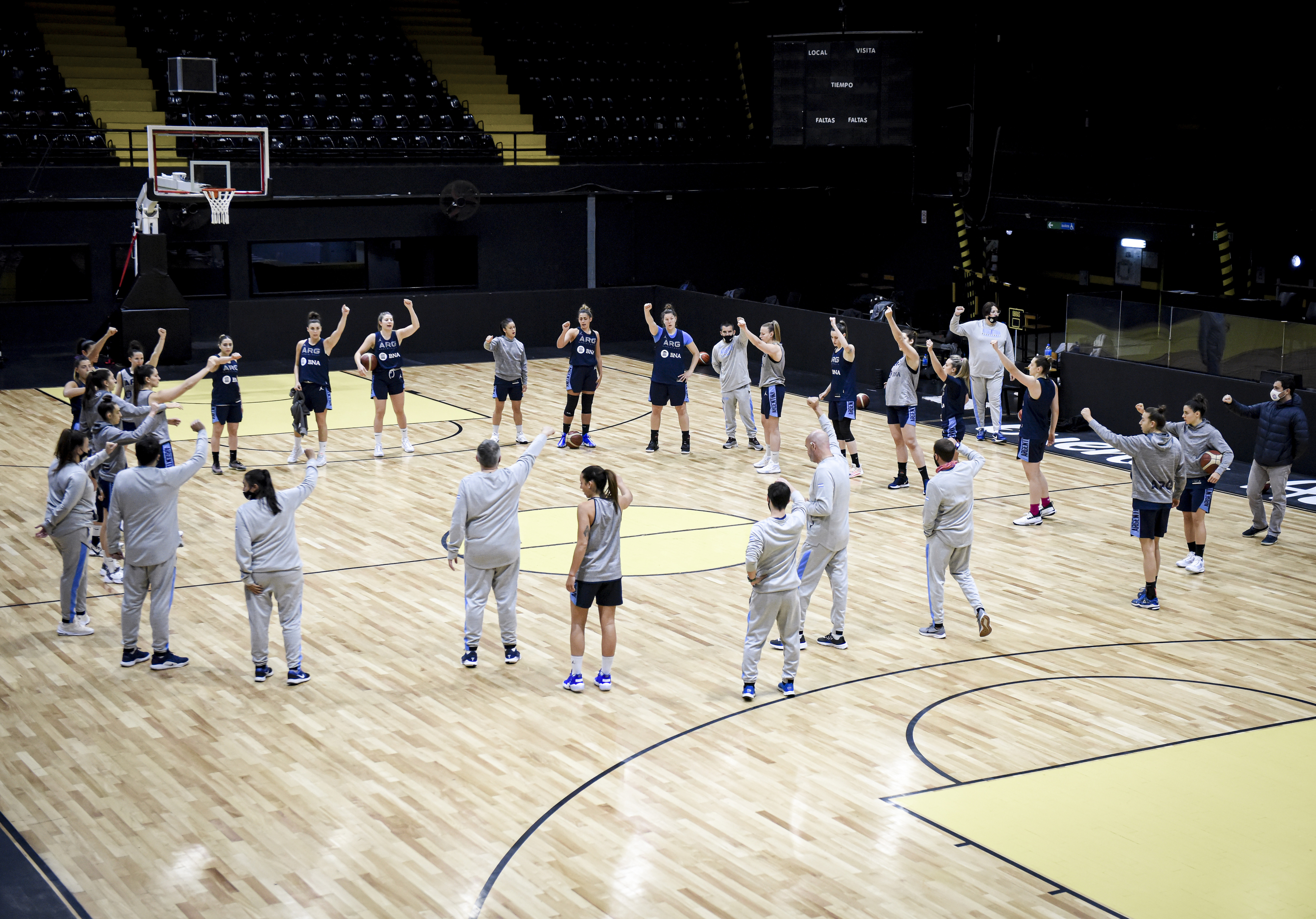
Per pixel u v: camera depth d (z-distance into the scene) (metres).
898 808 7.11
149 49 25.80
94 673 9.08
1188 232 19.84
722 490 14.42
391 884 6.30
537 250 25.80
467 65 28.72
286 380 21.41
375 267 24.77
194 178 22.05
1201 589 11.20
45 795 7.23
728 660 9.43
